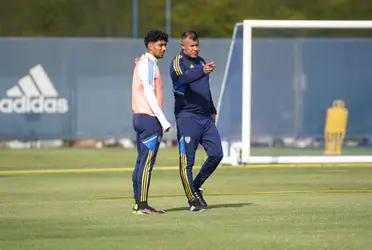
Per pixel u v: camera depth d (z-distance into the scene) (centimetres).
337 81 8212
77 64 8162
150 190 4800
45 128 8144
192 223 3562
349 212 3862
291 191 4731
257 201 4269
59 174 5766
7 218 3756
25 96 8112
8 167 6331
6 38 8062
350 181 5250
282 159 6091
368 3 11944
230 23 11900
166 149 7975
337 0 11981
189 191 3906
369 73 8219
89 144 8444
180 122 3888
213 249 3034
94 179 5434
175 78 3856
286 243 3131
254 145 8275
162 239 3219
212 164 3922
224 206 4072
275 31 8875
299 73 8200
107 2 12025
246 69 6019
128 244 3134
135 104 3747
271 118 8200
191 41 3853
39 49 8112
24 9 12112
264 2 11981
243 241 3167
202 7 11956
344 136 8194
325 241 3166
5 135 8100
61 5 12069
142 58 3734
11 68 8081
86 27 12050
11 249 3070
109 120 8212
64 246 3109
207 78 3906
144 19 11925
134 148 8275
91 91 8194
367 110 8206
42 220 3694
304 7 11956
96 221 3644
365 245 3095
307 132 8219
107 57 8194
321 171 5856
